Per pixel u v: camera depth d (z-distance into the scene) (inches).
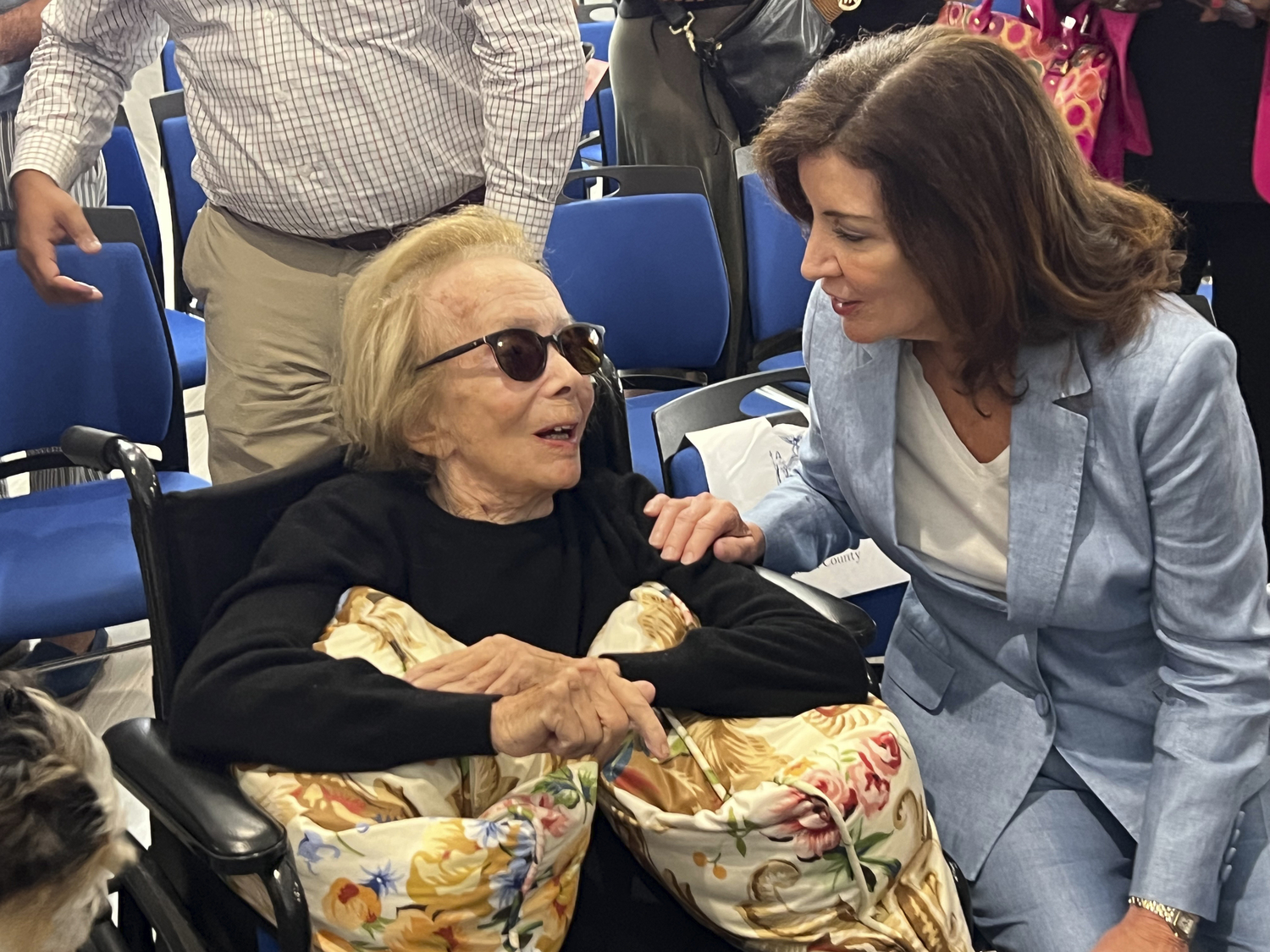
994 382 50.1
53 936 33.7
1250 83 87.7
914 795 48.4
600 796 48.9
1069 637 53.9
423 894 41.8
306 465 54.8
